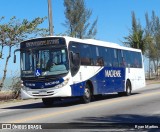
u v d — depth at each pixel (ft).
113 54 84.53
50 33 97.86
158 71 224.74
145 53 203.72
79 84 68.44
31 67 67.10
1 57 100.48
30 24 102.53
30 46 67.87
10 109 68.49
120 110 55.98
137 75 97.14
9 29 99.96
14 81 102.73
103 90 77.87
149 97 79.77
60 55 66.03
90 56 73.77
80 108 60.85
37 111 60.64
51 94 65.46
